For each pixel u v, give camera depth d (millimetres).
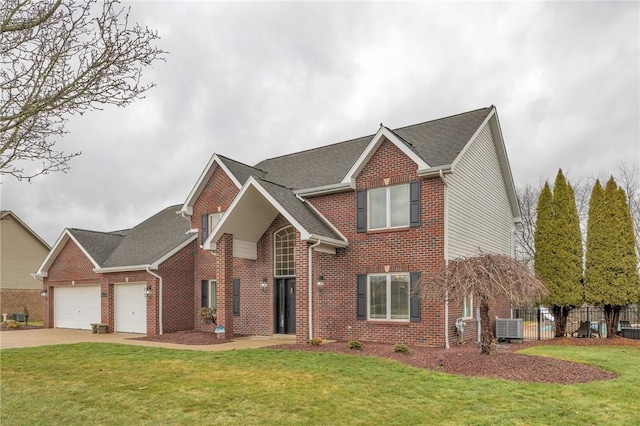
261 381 9438
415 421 6891
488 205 19703
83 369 11109
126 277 22297
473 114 19203
